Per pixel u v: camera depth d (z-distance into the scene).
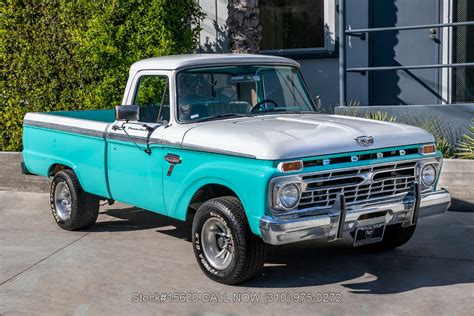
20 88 10.38
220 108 6.71
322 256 6.84
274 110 7.04
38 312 5.50
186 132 6.18
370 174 5.86
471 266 6.41
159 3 9.38
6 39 10.23
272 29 11.98
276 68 7.21
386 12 11.18
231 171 5.67
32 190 10.27
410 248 7.04
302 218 5.49
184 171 6.19
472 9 10.71
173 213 6.41
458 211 8.48
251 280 6.10
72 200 7.77
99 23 9.40
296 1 11.77
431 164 6.31
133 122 6.73
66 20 9.90
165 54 9.37
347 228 5.70
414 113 9.48
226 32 11.89
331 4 11.43
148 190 6.65
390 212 5.91
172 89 6.52
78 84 10.09
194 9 10.24
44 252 7.17
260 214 5.48
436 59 10.99
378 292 5.77
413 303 5.50
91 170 7.38
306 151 5.52
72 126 7.54
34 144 8.24
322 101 11.72
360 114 9.64
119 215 8.74
